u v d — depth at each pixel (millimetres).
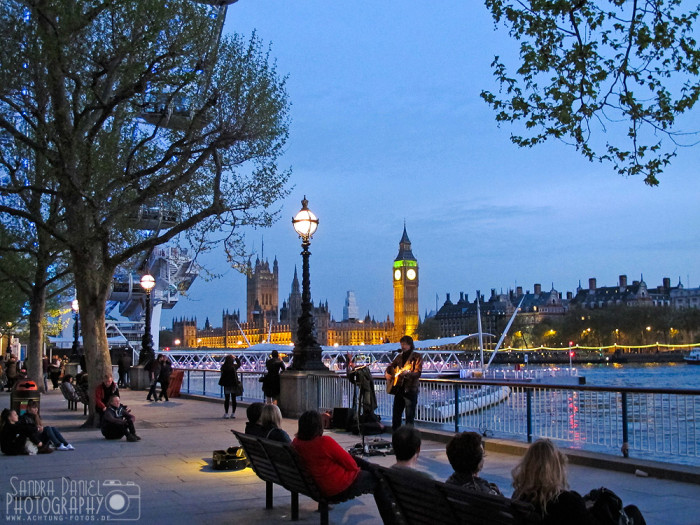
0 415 15797
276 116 22156
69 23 17953
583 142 13016
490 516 5480
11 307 46656
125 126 23859
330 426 18484
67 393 26922
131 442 17125
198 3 20844
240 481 11945
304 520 9258
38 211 27828
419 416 18516
